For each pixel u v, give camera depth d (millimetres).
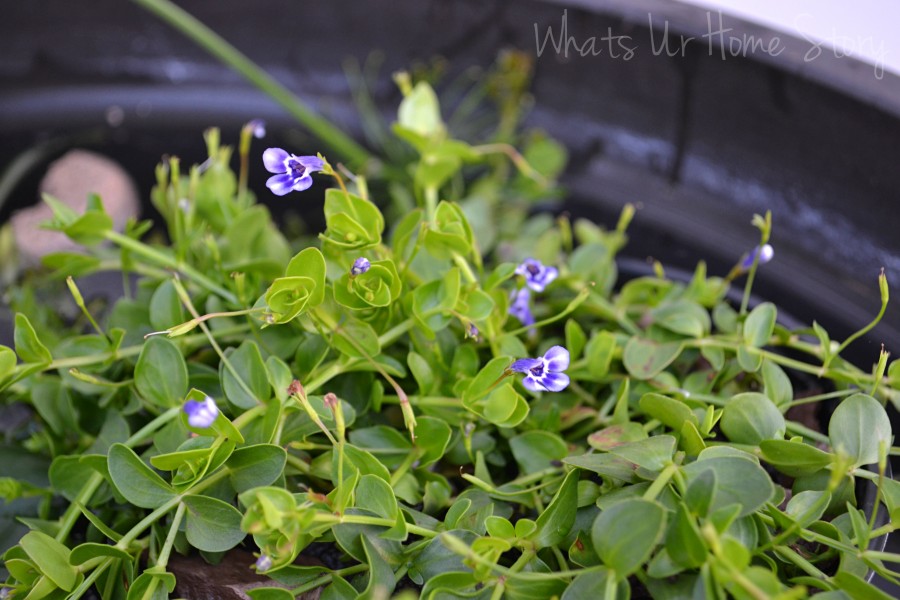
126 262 286
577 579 212
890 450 244
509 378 241
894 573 222
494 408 241
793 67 300
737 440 244
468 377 252
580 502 238
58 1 378
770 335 264
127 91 387
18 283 330
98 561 237
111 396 260
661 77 336
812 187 315
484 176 373
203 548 229
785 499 250
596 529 209
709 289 283
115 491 247
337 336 246
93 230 276
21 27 381
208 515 231
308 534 227
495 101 381
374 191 370
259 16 382
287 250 297
